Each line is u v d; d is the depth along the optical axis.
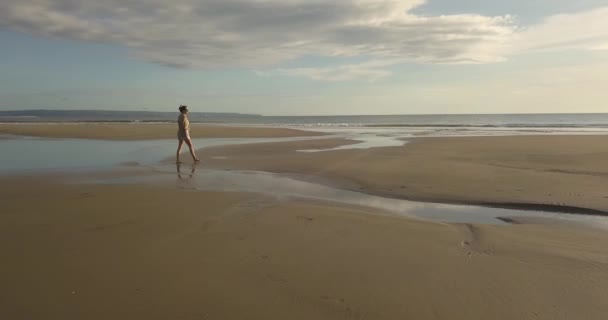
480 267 4.50
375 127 48.53
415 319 3.40
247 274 4.23
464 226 6.13
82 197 7.71
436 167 12.34
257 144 20.97
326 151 17.20
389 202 8.16
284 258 4.70
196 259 4.61
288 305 3.60
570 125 53.06
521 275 4.28
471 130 38.66
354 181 10.27
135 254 4.73
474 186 9.44
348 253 4.89
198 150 17.72
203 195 8.09
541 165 12.66
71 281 3.97
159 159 14.51
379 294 3.83
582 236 5.70
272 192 8.79
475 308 3.59
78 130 30.05
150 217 6.33
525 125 53.78
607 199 8.05
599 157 14.28
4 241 5.10
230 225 5.98
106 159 14.36
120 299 3.63
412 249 5.06
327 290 3.90
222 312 3.46
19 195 7.86
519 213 7.38
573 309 3.58
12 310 3.39
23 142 21.36
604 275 4.30
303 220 6.31
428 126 51.78
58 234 5.42
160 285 3.93
